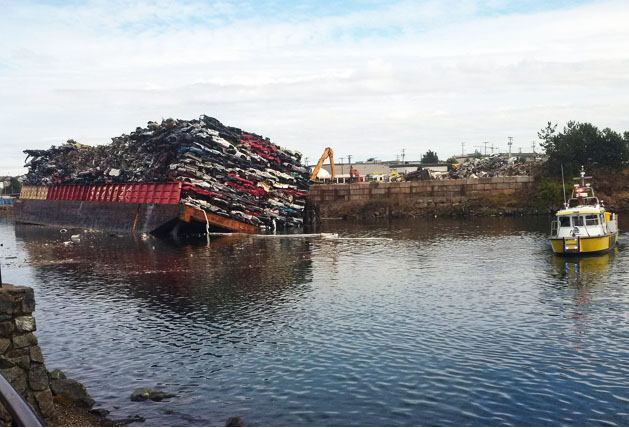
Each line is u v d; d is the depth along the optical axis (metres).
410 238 71.31
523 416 18.50
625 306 32.50
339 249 62.19
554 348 25.25
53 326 31.38
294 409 19.52
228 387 21.72
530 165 117.06
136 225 90.69
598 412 18.64
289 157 101.00
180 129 86.25
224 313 33.44
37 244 77.31
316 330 29.22
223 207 87.19
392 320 30.80
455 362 23.75
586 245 50.53
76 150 125.25
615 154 107.50
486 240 66.25
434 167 183.00
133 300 37.72
